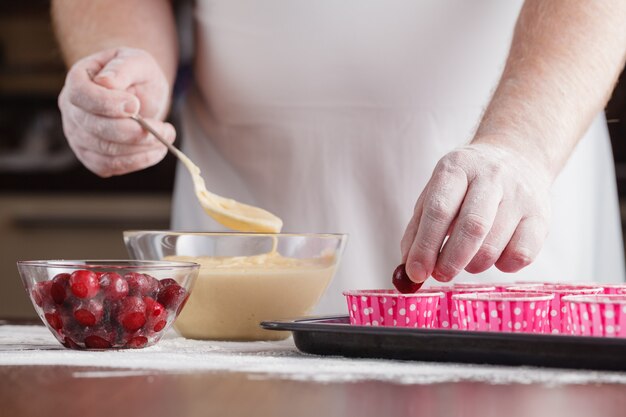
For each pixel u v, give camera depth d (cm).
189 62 192
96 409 69
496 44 176
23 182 398
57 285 101
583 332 98
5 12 410
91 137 144
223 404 72
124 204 396
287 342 118
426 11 175
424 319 109
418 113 179
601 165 194
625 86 352
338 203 183
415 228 108
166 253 120
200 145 193
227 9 181
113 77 139
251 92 181
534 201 110
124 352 102
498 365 91
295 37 178
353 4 175
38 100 404
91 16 175
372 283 184
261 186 187
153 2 180
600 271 195
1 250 396
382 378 84
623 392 78
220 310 118
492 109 127
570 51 134
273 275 118
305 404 72
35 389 78
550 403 73
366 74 177
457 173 108
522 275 182
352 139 181
